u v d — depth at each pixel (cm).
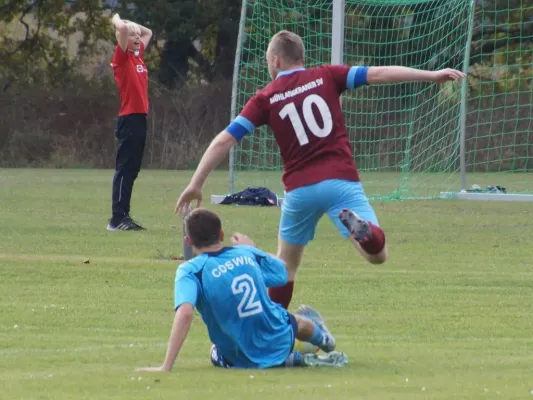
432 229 5416
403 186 8788
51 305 3023
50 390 1769
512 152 12281
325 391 1762
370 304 3109
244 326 2048
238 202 7094
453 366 2075
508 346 2403
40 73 14800
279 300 2453
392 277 3659
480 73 12619
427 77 2339
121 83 5081
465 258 4244
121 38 5012
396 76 2338
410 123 9769
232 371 2000
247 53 10462
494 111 12369
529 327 2734
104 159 13925
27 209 6412
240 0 14838
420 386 1819
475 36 12725
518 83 11819
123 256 4153
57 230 5141
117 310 2955
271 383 1855
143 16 14700
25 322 2741
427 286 3478
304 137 2316
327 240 4862
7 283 3450
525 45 12688
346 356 2139
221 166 13588
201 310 2056
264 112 2347
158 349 2303
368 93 10981
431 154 11019
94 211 6319
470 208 6869
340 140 2334
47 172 11888
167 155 13825
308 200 2322
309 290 3369
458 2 8756
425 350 2320
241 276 2052
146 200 7431
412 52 9738
